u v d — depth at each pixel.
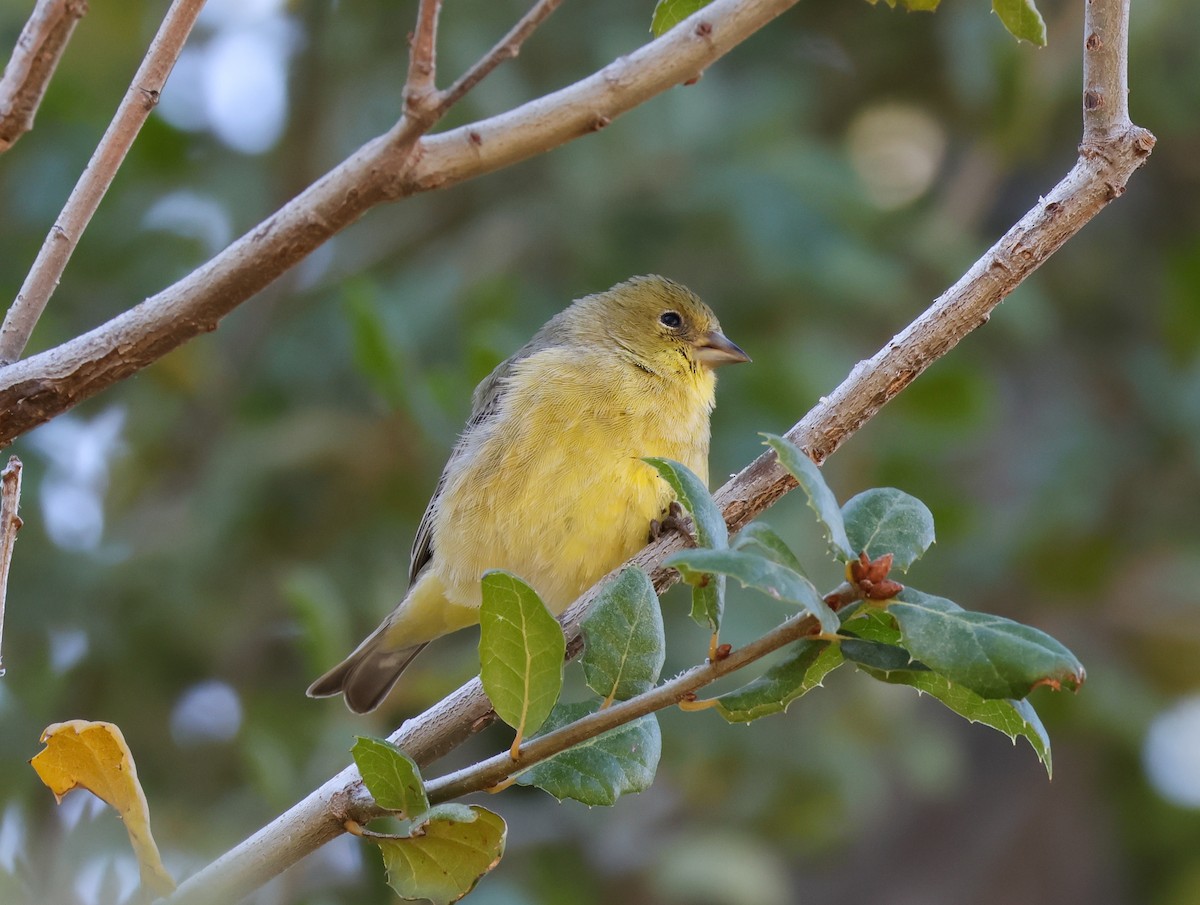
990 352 15.09
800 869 14.95
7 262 13.52
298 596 9.99
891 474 13.27
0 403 5.30
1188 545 14.06
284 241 5.35
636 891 12.88
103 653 11.97
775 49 14.59
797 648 4.71
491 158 5.36
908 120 15.25
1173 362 14.48
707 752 11.87
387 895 9.44
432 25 5.11
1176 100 14.12
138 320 5.38
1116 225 15.56
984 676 4.24
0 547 5.14
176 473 13.23
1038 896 14.67
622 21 13.78
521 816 12.67
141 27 13.44
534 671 4.60
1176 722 14.25
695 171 13.30
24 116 5.23
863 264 12.74
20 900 7.22
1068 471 14.06
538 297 13.51
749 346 13.07
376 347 11.18
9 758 11.28
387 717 10.36
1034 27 5.54
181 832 10.10
